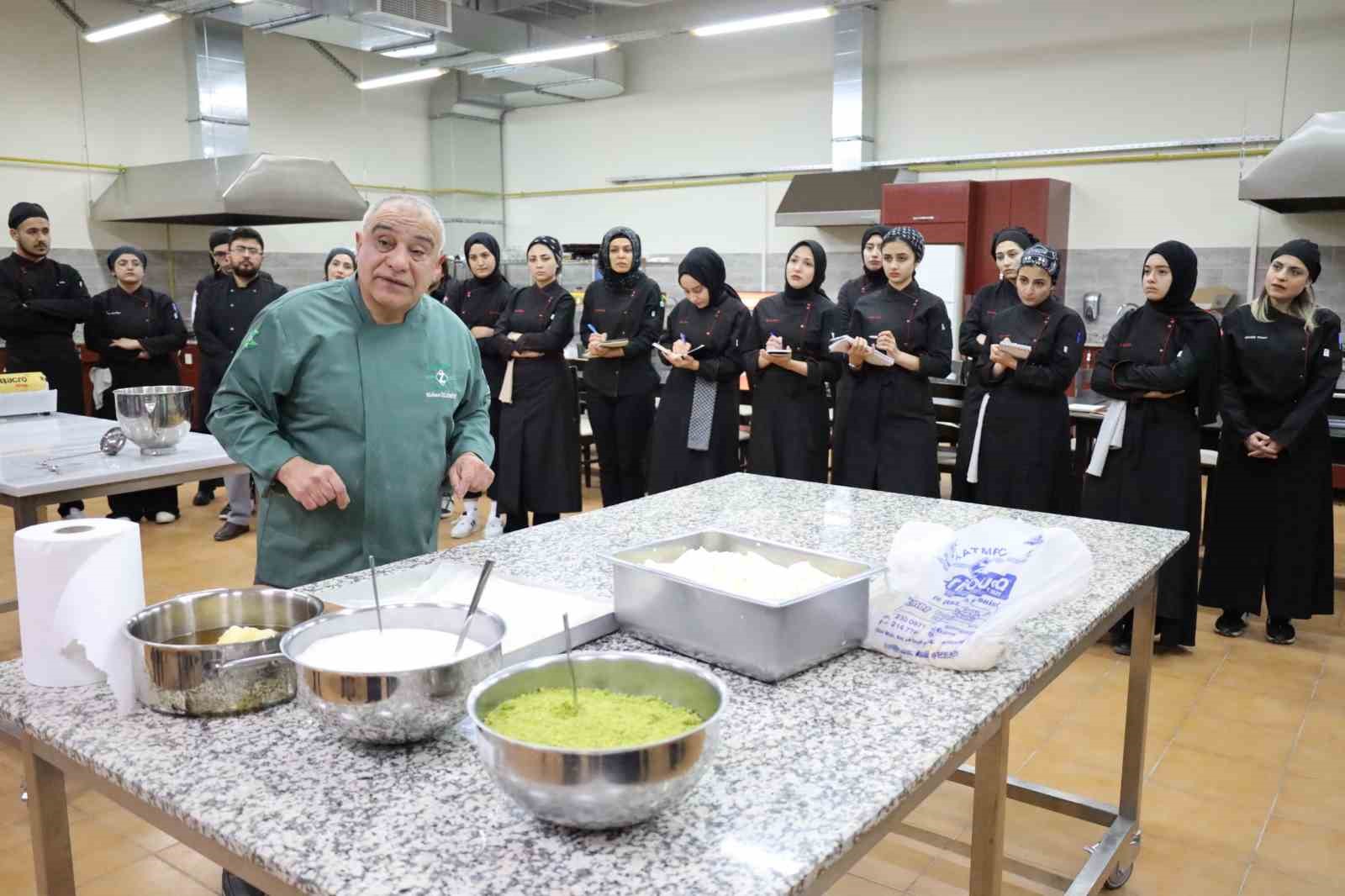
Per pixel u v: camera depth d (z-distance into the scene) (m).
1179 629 3.46
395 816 0.93
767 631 1.23
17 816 2.38
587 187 10.69
